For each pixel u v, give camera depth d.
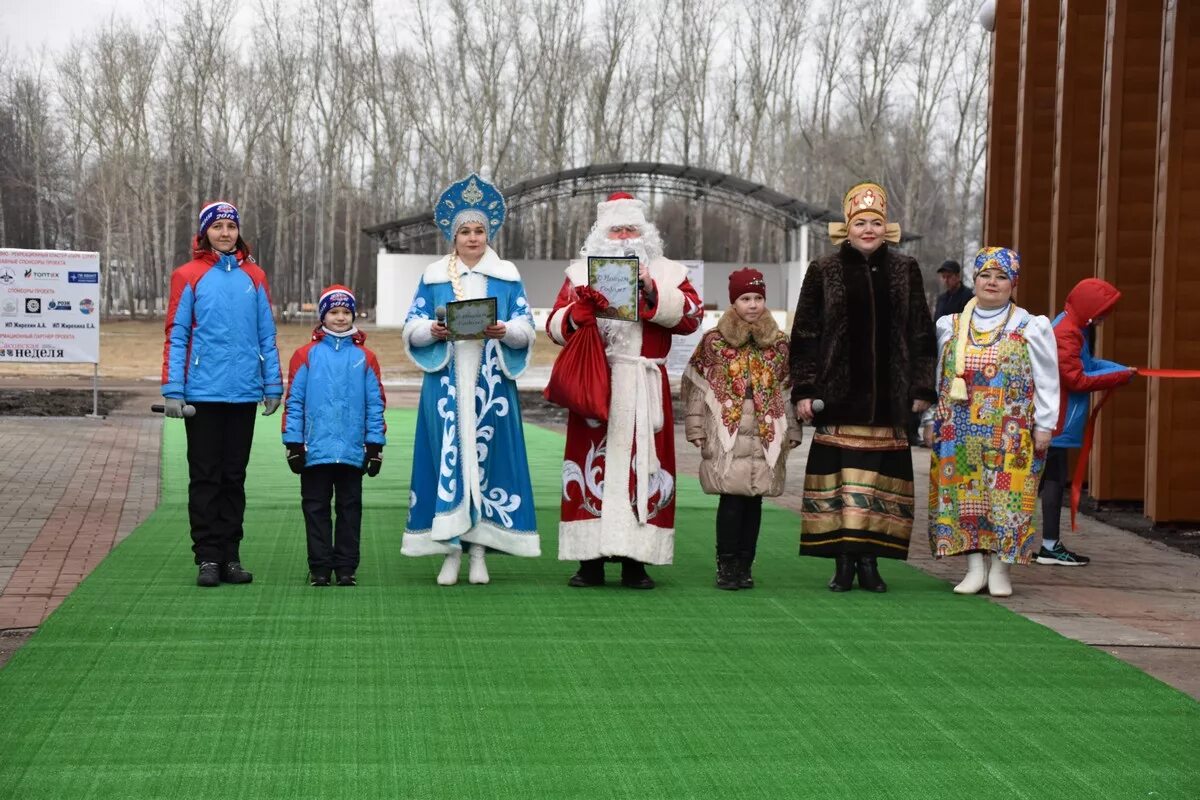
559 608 6.45
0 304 16.73
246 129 61.38
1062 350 7.87
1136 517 10.65
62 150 69.25
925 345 7.03
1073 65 12.32
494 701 4.81
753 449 7.00
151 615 6.11
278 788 3.91
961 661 5.51
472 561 7.12
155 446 14.34
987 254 7.08
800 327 7.06
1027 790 4.00
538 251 61.75
